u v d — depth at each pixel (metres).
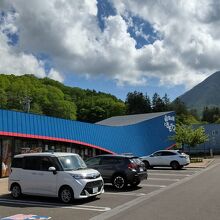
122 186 19.23
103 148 39.97
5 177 24.88
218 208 13.50
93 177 15.27
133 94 139.88
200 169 34.81
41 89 90.06
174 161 34.69
